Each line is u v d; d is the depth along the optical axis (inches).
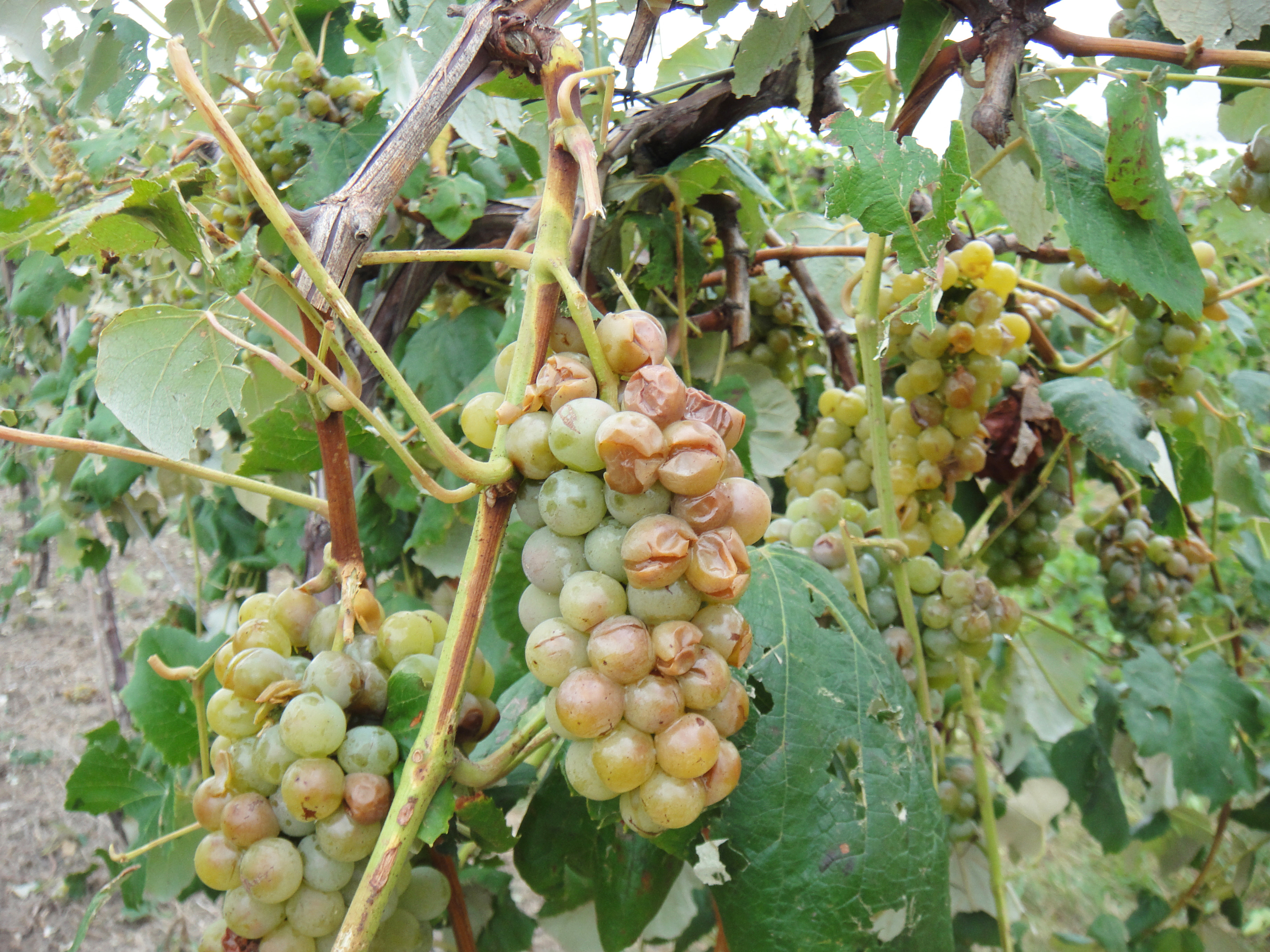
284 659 13.1
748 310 23.7
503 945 23.0
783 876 14.0
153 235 12.5
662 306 25.3
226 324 16.1
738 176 22.3
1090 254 16.4
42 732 69.4
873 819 14.4
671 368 10.6
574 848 16.5
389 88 22.3
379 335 22.7
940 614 20.3
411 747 12.3
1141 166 16.1
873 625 17.7
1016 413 23.5
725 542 10.5
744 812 14.2
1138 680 27.3
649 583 10.3
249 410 20.0
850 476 21.7
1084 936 41.7
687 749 10.5
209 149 25.9
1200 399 25.5
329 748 12.2
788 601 15.8
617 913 16.1
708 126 20.9
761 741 14.5
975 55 16.3
